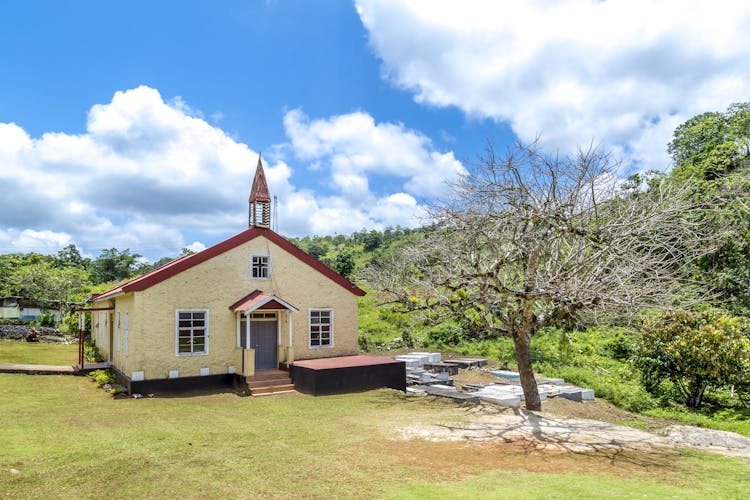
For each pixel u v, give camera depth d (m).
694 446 10.23
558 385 18.20
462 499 6.66
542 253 13.02
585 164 11.46
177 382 15.63
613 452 9.50
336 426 11.38
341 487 7.26
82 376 17.94
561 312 12.76
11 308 34.69
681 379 17.17
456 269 12.74
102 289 38.94
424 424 11.66
